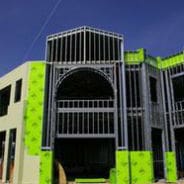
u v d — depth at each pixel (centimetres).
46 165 1877
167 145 2102
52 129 1941
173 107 2142
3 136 2442
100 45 2119
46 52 2109
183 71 2130
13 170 2012
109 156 2645
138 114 2027
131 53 2150
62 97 2505
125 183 1845
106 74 2050
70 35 2141
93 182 2038
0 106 2516
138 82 2102
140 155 1930
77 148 2803
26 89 2097
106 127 1973
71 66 2069
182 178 2180
